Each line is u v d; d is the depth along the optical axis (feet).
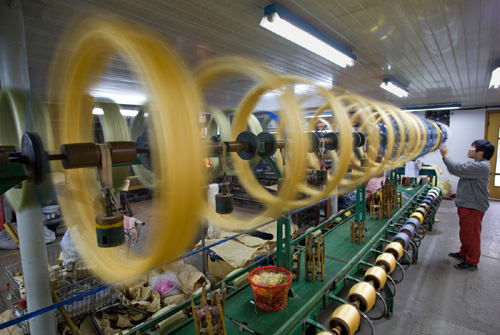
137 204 22.86
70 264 7.08
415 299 9.09
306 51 9.64
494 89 15.98
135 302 8.04
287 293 5.91
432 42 8.79
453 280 10.26
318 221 15.76
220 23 7.35
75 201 3.96
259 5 6.47
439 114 25.21
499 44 8.93
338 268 7.70
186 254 4.99
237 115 5.24
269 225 12.12
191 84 2.68
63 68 3.42
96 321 7.19
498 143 23.30
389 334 7.48
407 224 11.01
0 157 2.37
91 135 3.57
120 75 10.74
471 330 7.61
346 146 5.49
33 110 3.54
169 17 6.95
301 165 4.49
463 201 10.90
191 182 2.37
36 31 6.89
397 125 9.07
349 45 8.98
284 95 4.52
